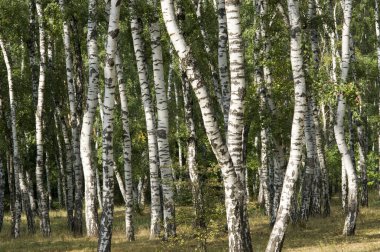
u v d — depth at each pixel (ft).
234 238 35.81
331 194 171.73
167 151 63.16
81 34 91.30
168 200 62.85
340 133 64.95
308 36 80.18
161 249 57.82
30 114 111.96
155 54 63.72
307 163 83.20
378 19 102.27
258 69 76.59
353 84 60.03
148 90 69.92
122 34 93.81
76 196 82.43
